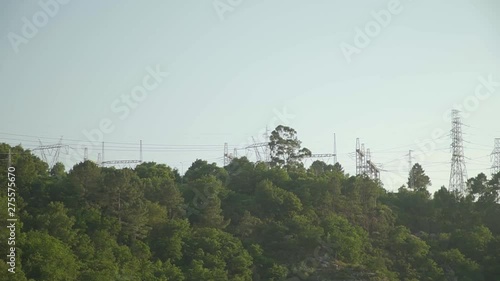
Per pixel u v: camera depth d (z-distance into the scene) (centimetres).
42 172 13725
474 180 15950
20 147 13262
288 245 12862
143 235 12050
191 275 10975
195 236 12419
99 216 11675
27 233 10144
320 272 12150
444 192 16062
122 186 12344
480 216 15238
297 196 14725
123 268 10381
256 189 14662
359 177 16000
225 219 13988
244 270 11712
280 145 19138
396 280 12288
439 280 12625
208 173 15925
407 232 14688
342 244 12744
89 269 9856
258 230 13488
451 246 14188
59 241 10188
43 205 12206
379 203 16000
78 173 12594
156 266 11019
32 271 9300
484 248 13700
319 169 19838
